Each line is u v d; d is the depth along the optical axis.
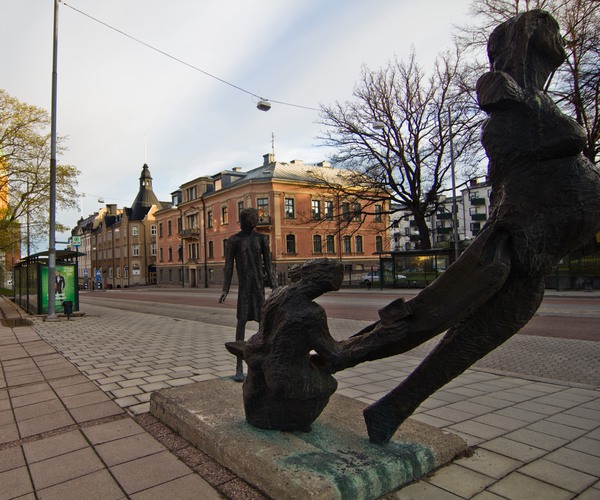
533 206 2.04
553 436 3.47
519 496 2.50
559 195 2.00
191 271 51.19
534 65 2.12
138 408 4.38
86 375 5.98
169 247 57.22
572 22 16.77
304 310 2.76
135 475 2.84
